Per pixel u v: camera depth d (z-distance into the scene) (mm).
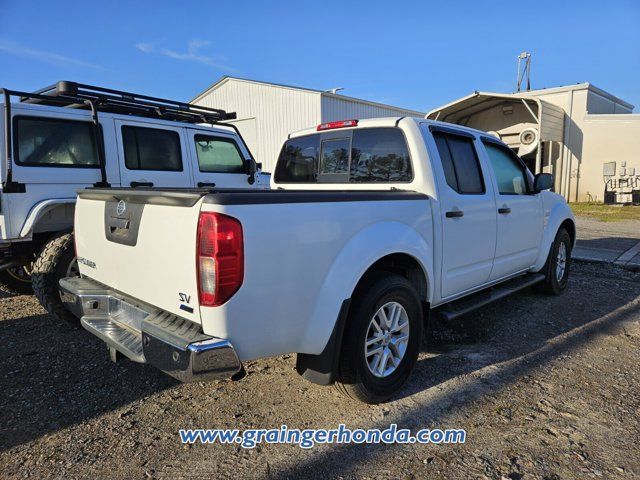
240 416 2928
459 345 4008
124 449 2590
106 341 2814
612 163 17203
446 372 3480
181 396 3195
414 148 3469
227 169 6723
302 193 2553
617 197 17188
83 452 2566
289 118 19531
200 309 2264
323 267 2607
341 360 2807
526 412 2906
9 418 2918
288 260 2434
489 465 2408
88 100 5098
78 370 3609
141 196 2570
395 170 3588
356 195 2840
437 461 2451
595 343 4004
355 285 2750
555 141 17391
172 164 5941
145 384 3375
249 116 21016
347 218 2746
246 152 7031
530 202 4754
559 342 4039
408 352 3199
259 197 2346
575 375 3404
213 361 2205
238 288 2246
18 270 5711
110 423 2861
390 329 3072
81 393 3242
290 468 2420
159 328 2381
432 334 4254
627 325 4438
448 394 3146
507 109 16219
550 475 2318
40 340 4242
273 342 2447
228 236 2205
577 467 2379
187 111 6207
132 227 2697
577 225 12109
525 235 4695
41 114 4758
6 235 4457
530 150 15500
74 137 5055
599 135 17453
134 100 5609
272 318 2404
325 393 3213
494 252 4176
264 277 2342
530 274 5156
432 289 3461
